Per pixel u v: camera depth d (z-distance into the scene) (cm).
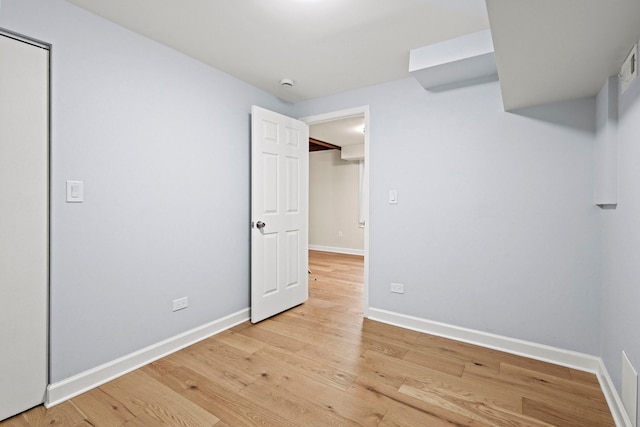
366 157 291
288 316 298
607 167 169
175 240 227
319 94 311
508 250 228
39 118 161
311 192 739
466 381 188
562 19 113
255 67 251
